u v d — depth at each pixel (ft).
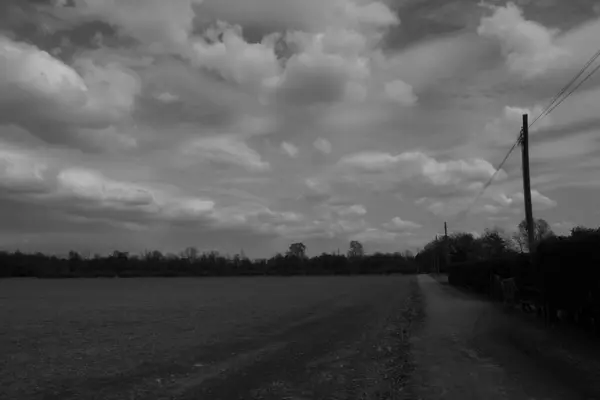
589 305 49.60
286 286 279.49
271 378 44.86
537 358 43.91
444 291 168.55
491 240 273.33
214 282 394.93
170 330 87.04
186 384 44.60
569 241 53.26
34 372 52.60
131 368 53.47
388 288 216.33
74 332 87.81
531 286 78.07
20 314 130.31
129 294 227.81
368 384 40.34
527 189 88.53
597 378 35.04
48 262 597.52
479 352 49.14
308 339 69.92
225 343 68.90
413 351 51.98
